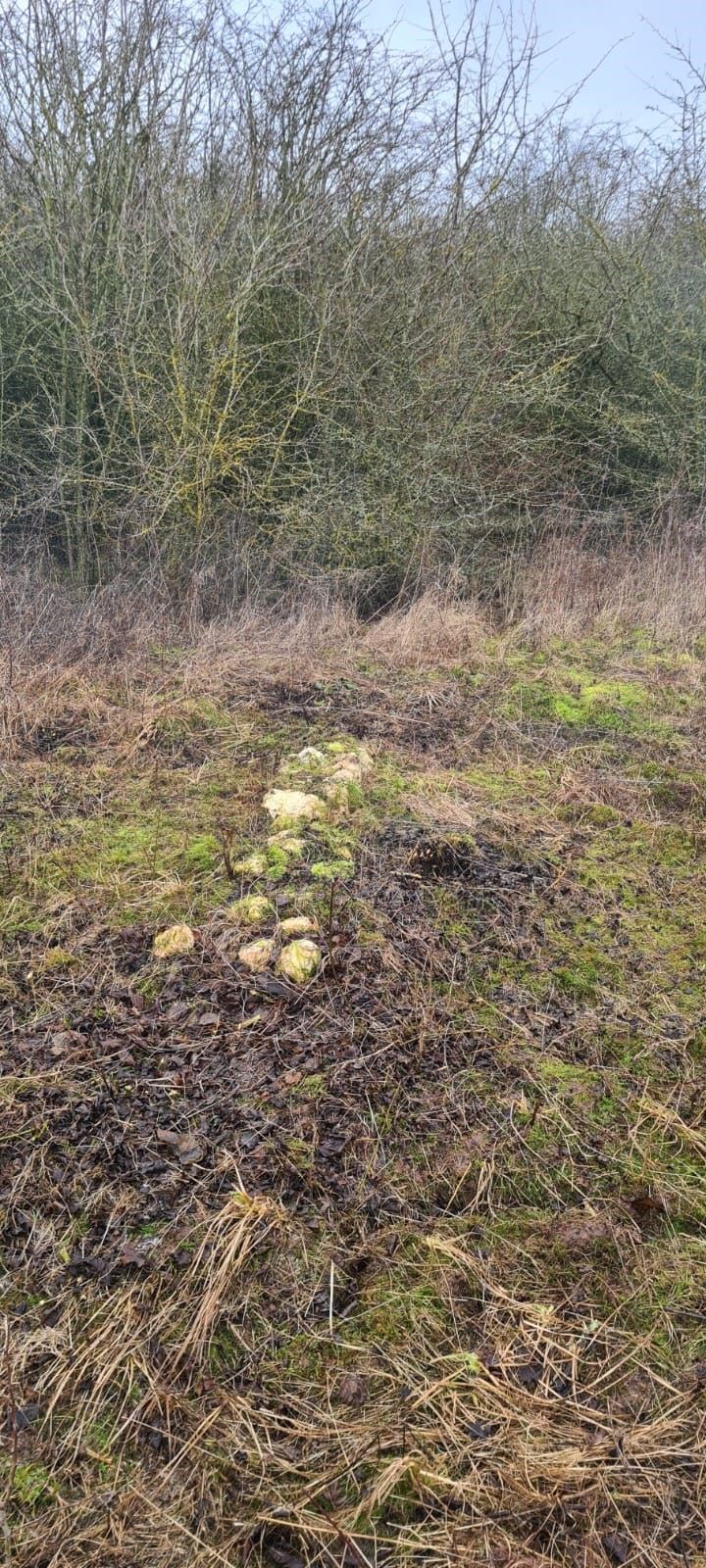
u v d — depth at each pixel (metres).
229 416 7.15
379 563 7.84
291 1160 2.40
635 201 9.41
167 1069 2.65
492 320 8.38
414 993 3.01
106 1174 2.34
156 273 7.44
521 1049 2.84
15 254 7.39
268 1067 2.67
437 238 7.84
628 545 8.64
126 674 5.36
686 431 9.14
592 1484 1.79
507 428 8.30
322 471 7.70
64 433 7.44
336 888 3.51
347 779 4.30
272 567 7.43
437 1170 2.43
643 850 4.01
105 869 3.61
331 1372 1.96
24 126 7.11
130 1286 2.09
